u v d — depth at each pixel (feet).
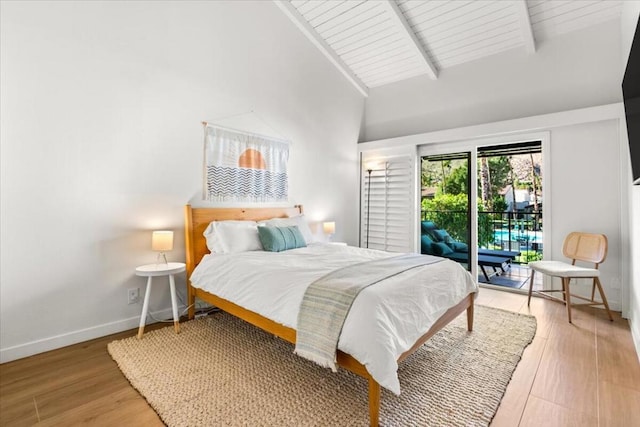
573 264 10.93
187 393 5.81
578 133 11.25
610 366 6.84
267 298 6.84
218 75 10.89
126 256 8.90
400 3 11.78
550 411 5.37
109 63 8.43
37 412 5.35
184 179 10.11
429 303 6.56
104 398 5.75
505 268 16.75
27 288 7.31
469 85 13.83
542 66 12.07
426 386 6.03
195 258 9.95
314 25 13.47
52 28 7.51
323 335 5.41
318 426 4.96
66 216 7.83
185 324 9.27
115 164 8.61
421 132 15.30
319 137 14.89
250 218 11.72
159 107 9.46
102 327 8.47
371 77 16.29
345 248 10.82
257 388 5.98
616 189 10.57
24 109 7.17
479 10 11.46
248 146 11.87
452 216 14.44
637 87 6.02
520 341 8.04
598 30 10.98
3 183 6.96
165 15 9.50
